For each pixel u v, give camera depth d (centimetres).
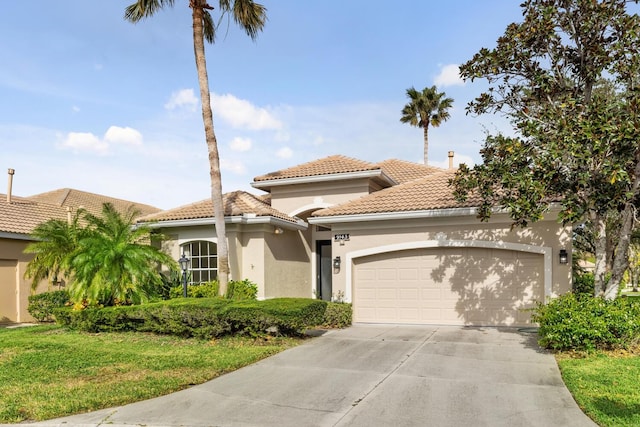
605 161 1002
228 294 1652
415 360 1009
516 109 1262
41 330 1498
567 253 1378
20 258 2005
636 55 1083
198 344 1205
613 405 679
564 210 1011
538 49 1205
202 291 1736
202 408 716
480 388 792
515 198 1175
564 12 1175
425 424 636
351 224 1641
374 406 713
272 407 717
